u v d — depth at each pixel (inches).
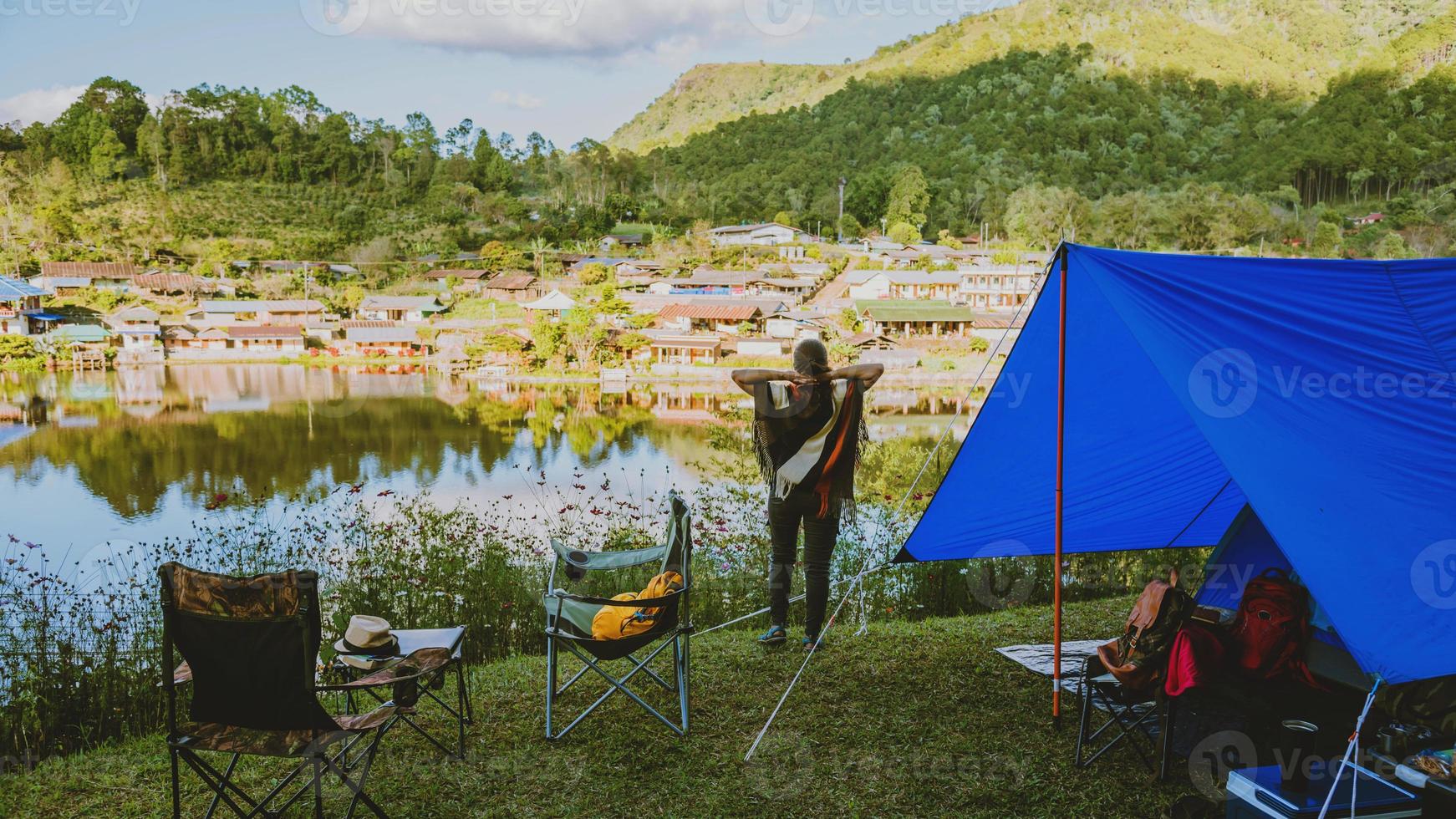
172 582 94.6
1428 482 108.8
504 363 2844.5
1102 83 6609.3
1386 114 5551.2
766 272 3895.2
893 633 189.0
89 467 1638.8
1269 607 123.3
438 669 114.6
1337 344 118.4
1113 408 159.0
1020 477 170.9
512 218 5334.6
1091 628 194.2
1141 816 110.5
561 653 181.9
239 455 1749.5
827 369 163.6
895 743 132.0
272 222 4968.0
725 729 137.9
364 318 3516.2
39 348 2962.6
